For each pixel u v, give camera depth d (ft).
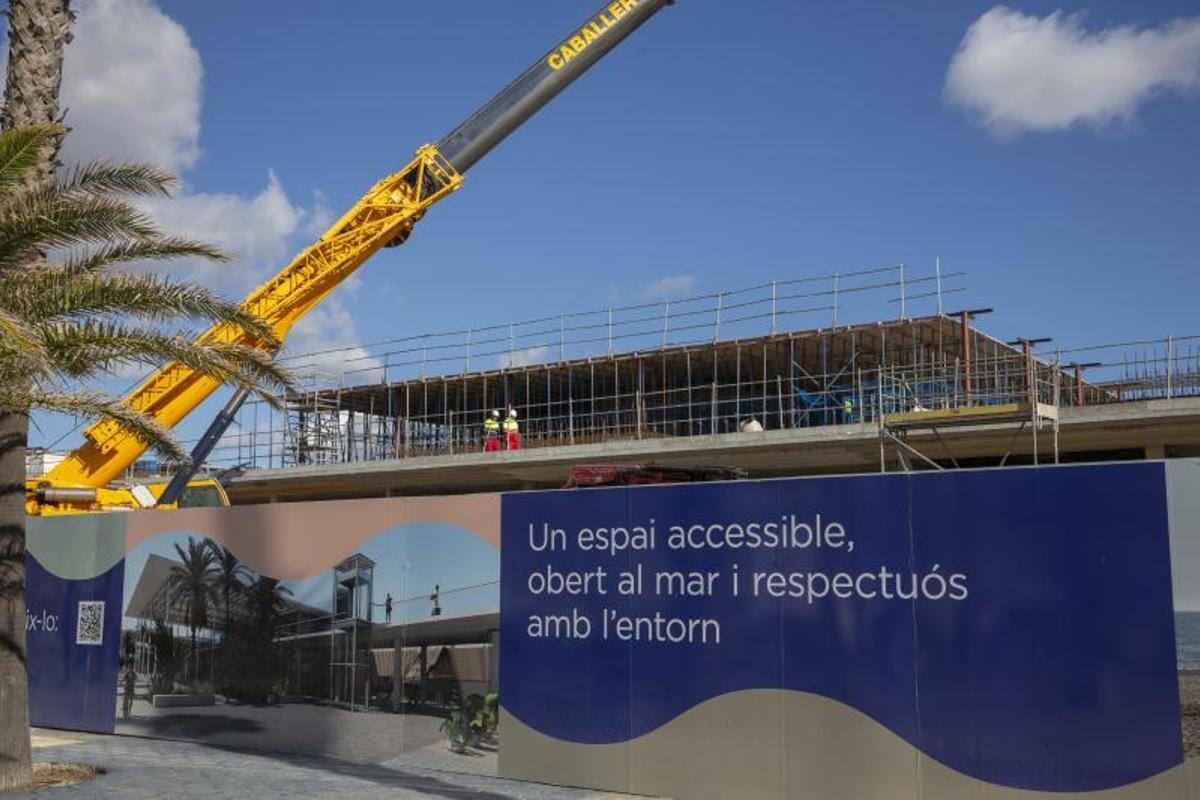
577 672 35.50
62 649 50.88
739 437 104.53
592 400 132.77
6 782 33.99
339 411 153.79
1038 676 28.68
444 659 38.45
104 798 32.19
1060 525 28.89
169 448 37.24
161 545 48.11
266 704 43.29
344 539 41.81
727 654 32.99
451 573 38.70
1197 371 92.84
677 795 33.27
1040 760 28.43
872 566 31.09
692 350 122.93
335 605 41.75
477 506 38.37
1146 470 28.04
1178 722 26.96
